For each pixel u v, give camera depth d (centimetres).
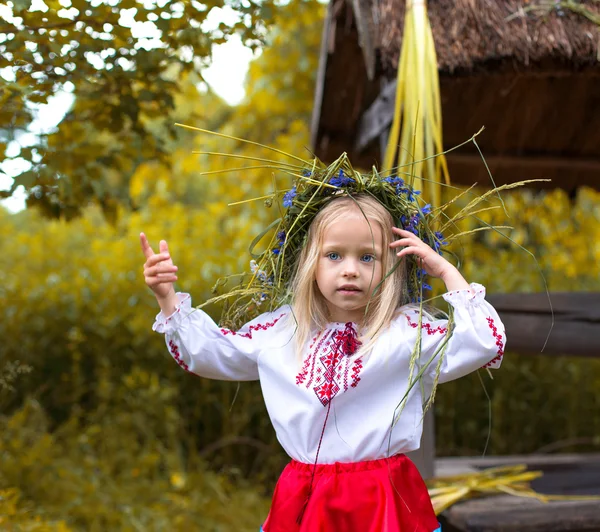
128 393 482
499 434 533
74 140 291
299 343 196
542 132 350
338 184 199
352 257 190
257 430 500
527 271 549
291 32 657
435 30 258
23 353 480
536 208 568
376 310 195
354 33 332
